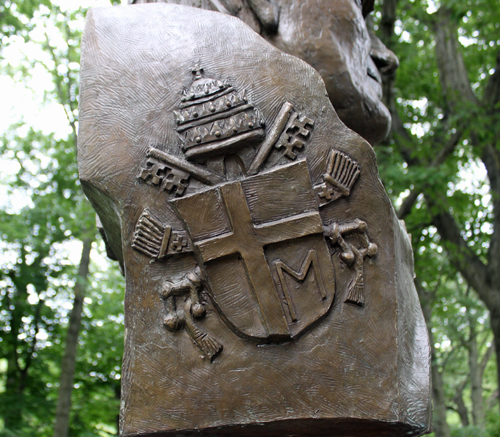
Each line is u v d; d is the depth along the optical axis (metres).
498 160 7.42
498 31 6.94
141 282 1.45
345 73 1.76
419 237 7.75
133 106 1.53
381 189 1.54
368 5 2.19
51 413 8.41
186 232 1.45
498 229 7.12
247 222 1.43
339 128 1.55
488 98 7.11
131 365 1.42
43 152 9.00
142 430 1.38
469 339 12.52
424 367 1.60
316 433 1.57
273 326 1.39
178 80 1.55
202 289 1.44
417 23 7.75
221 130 1.47
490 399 14.77
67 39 7.04
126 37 1.61
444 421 7.43
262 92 1.55
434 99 7.61
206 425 1.38
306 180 1.48
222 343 1.41
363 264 1.48
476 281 7.11
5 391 8.71
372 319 1.46
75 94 7.61
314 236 1.45
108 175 1.49
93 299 9.44
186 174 1.47
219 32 1.62
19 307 8.89
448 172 6.17
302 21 1.76
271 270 1.42
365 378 1.42
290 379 1.40
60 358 9.32
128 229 1.47
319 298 1.43
